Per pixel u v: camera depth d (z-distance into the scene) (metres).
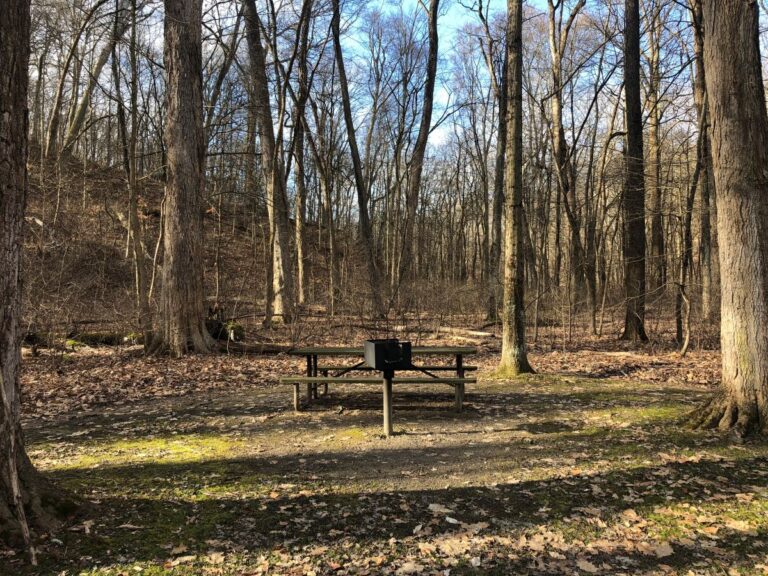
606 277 18.28
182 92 11.77
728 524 3.51
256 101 17.31
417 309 17.84
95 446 5.31
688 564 3.06
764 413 5.22
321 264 28.98
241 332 13.38
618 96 19.86
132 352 11.84
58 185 16.97
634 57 14.38
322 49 17.41
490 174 40.19
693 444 5.05
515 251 8.78
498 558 3.13
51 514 3.29
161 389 8.23
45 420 6.42
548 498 3.96
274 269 17.86
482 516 3.68
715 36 5.25
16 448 3.30
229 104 18.52
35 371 9.70
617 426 5.83
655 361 10.98
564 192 17.53
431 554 3.17
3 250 3.12
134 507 3.69
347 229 33.34
